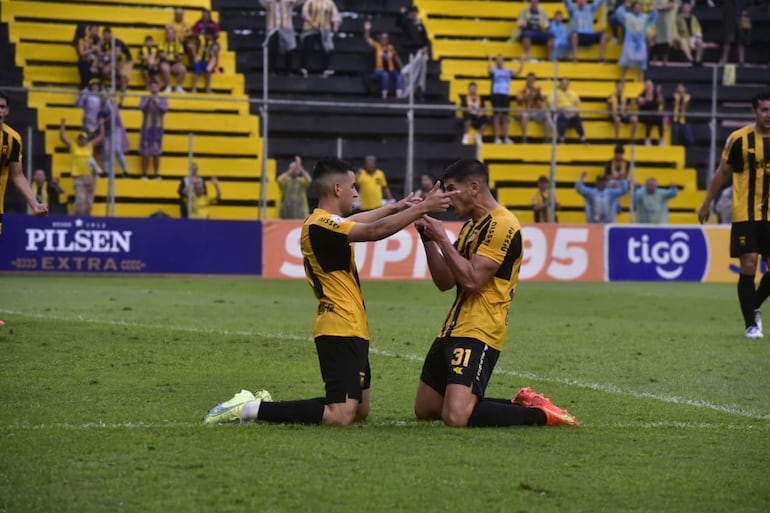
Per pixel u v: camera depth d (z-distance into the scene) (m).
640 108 58.16
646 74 61.16
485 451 13.12
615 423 15.67
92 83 51.75
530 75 56.88
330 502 10.73
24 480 11.39
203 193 49.72
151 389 17.98
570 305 36.00
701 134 59.84
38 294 35.56
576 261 50.16
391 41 61.16
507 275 14.98
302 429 14.16
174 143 54.38
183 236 47.41
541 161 56.72
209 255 47.62
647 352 23.75
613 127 58.97
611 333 27.28
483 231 14.93
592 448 13.54
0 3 56.94
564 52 61.25
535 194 53.94
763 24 65.12
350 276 14.77
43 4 57.50
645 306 35.88
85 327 25.50
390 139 57.50
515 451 13.19
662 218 51.94
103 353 21.81
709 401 17.97
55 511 10.35
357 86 57.97
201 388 18.19
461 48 61.12
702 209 25.88
